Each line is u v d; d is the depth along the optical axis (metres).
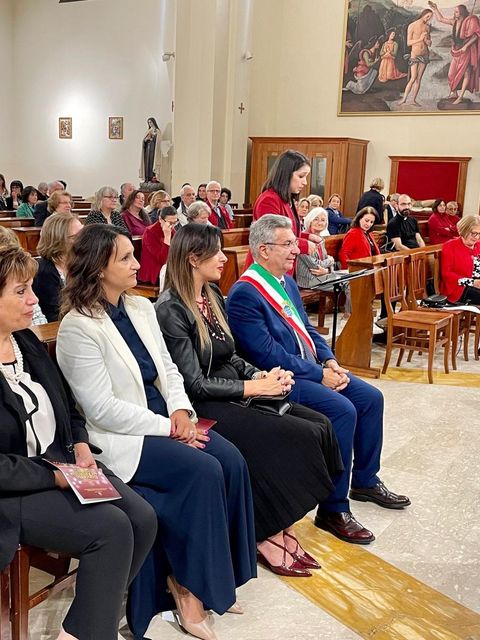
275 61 13.05
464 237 5.73
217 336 2.66
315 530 2.83
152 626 2.18
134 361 2.24
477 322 5.70
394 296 5.32
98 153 14.48
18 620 1.82
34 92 15.15
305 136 13.02
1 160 15.57
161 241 6.04
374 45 12.10
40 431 1.96
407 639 2.16
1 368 1.88
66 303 2.21
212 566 2.04
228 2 11.84
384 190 12.38
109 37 13.88
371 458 3.04
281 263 2.91
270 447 2.44
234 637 2.14
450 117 11.72
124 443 2.15
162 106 13.30
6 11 15.04
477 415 4.37
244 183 12.76
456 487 3.31
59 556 2.01
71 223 3.39
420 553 2.70
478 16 11.19
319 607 2.31
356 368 5.18
